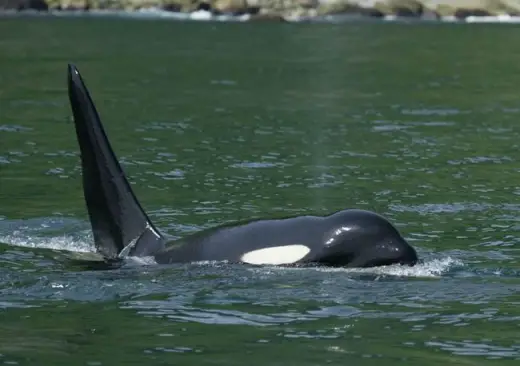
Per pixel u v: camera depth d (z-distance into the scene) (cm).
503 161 6328
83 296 3666
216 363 3041
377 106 8556
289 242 3850
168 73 10550
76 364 3023
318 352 3136
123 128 7362
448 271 3969
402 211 5047
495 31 15512
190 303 3572
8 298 3641
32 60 11431
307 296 3619
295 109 8344
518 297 3672
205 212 4988
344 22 16838
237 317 3441
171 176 5806
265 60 11775
